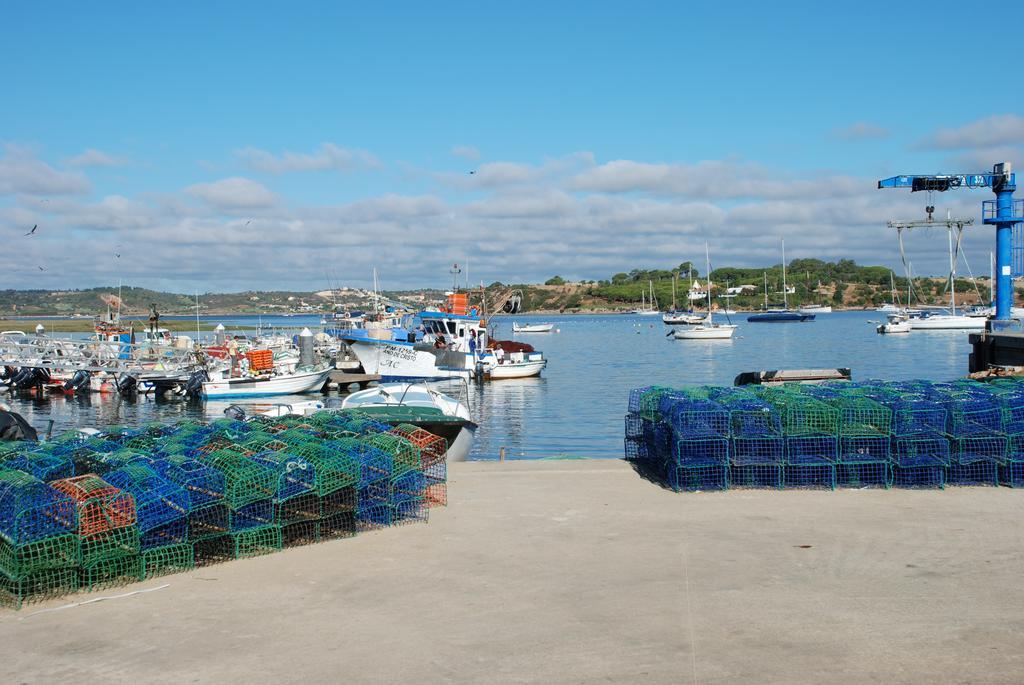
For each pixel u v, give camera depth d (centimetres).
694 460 1098
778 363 6134
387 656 604
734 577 762
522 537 912
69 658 613
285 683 564
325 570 811
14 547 706
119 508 759
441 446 1171
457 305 5194
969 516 957
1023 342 2467
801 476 1115
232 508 838
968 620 645
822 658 580
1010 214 2653
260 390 4156
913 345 8019
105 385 4438
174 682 569
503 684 552
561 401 3969
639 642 616
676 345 8812
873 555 820
